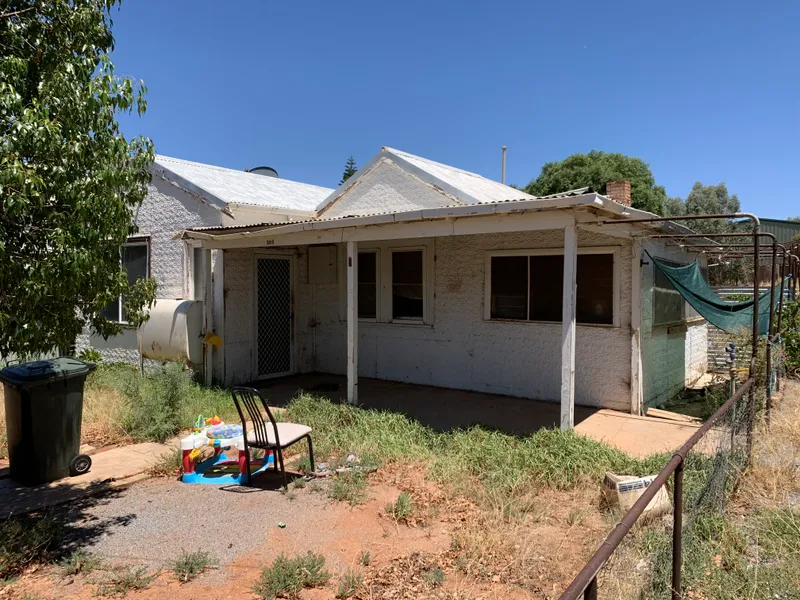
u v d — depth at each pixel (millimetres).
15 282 3344
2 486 5051
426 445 6020
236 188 10727
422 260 9625
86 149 3568
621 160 30359
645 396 7902
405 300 9930
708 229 26547
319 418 6816
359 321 10477
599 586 2812
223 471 5426
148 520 4328
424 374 9672
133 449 6125
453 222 6391
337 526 4191
